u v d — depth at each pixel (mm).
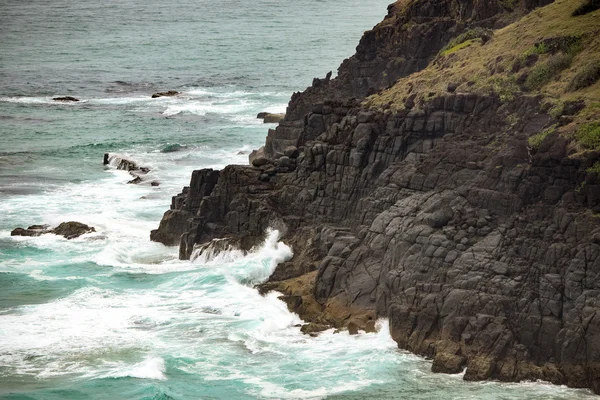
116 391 58375
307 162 81250
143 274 79250
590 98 69062
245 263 77625
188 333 66812
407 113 77312
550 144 64688
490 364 58406
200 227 83188
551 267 60344
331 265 69750
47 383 59562
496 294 60625
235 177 83938
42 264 82312
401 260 66000
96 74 199125
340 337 64938
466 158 70062
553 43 76562
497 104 74250
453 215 66438
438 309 61875
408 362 60750
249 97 171000
